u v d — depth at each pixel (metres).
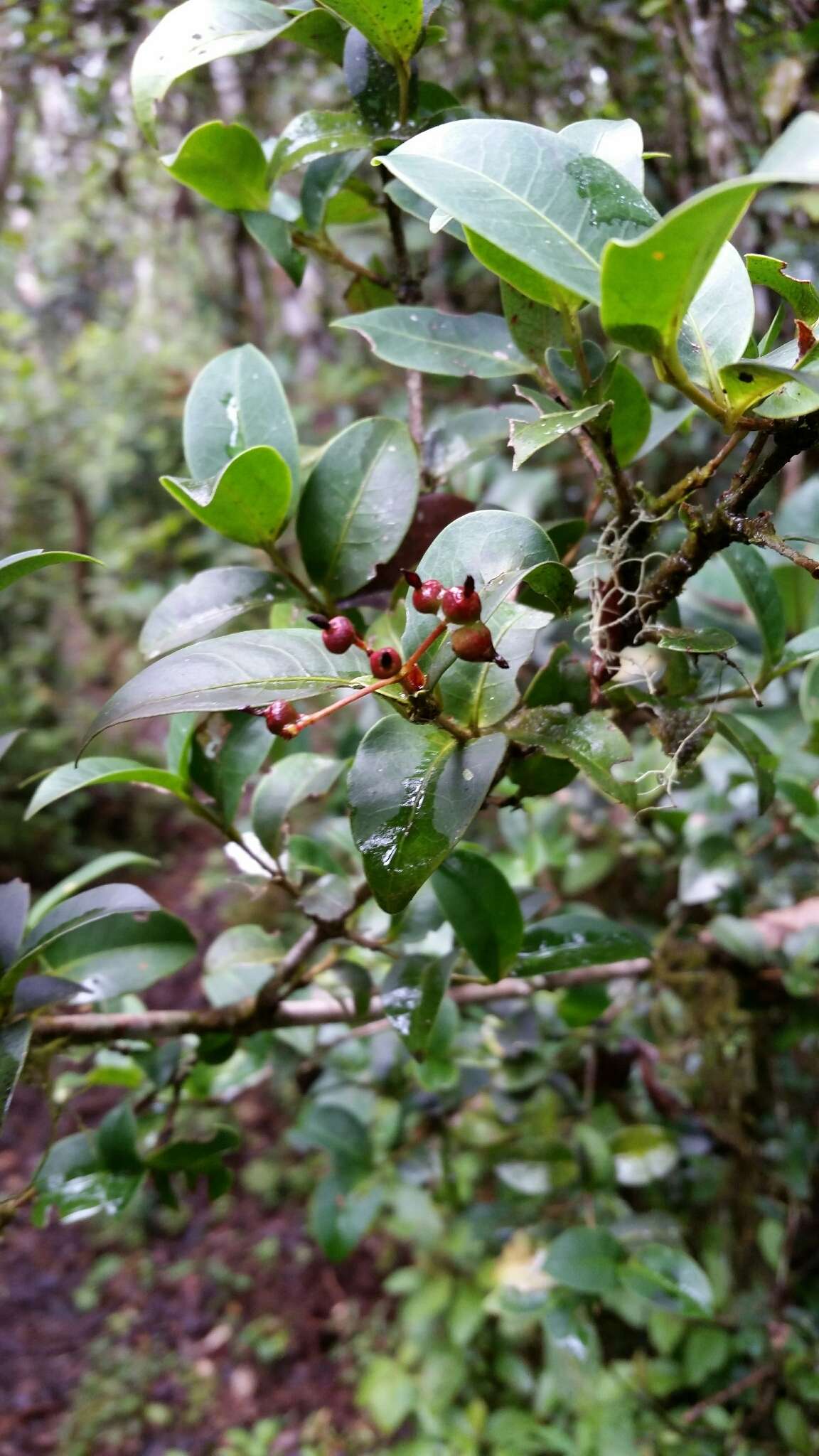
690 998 0.54
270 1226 1.23
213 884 1.75
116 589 2.24
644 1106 0.71
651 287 0.19
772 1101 0.66
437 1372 0.86
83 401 2.42
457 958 0.36
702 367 0.23
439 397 1.21
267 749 0.32
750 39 0.67
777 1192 0.65
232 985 0.48
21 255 2.00
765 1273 0.70
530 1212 0.60
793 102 0.57
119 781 0.32
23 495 2.36
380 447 0.32
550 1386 0.78
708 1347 0.68
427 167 0.21
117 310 2.37
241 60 0.87
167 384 2.24
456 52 0.81
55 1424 1.03
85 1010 0.43
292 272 0.36
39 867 1.89
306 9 0.33
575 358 0.26
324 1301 1.12
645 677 0.31
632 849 0.71
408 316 0.33
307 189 0.36
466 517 0.24
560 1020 0.60
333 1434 0.97
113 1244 1.25
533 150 0.22
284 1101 1.34
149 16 0.71
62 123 0.99
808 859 0.67
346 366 1.70
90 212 1.43
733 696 0.33
